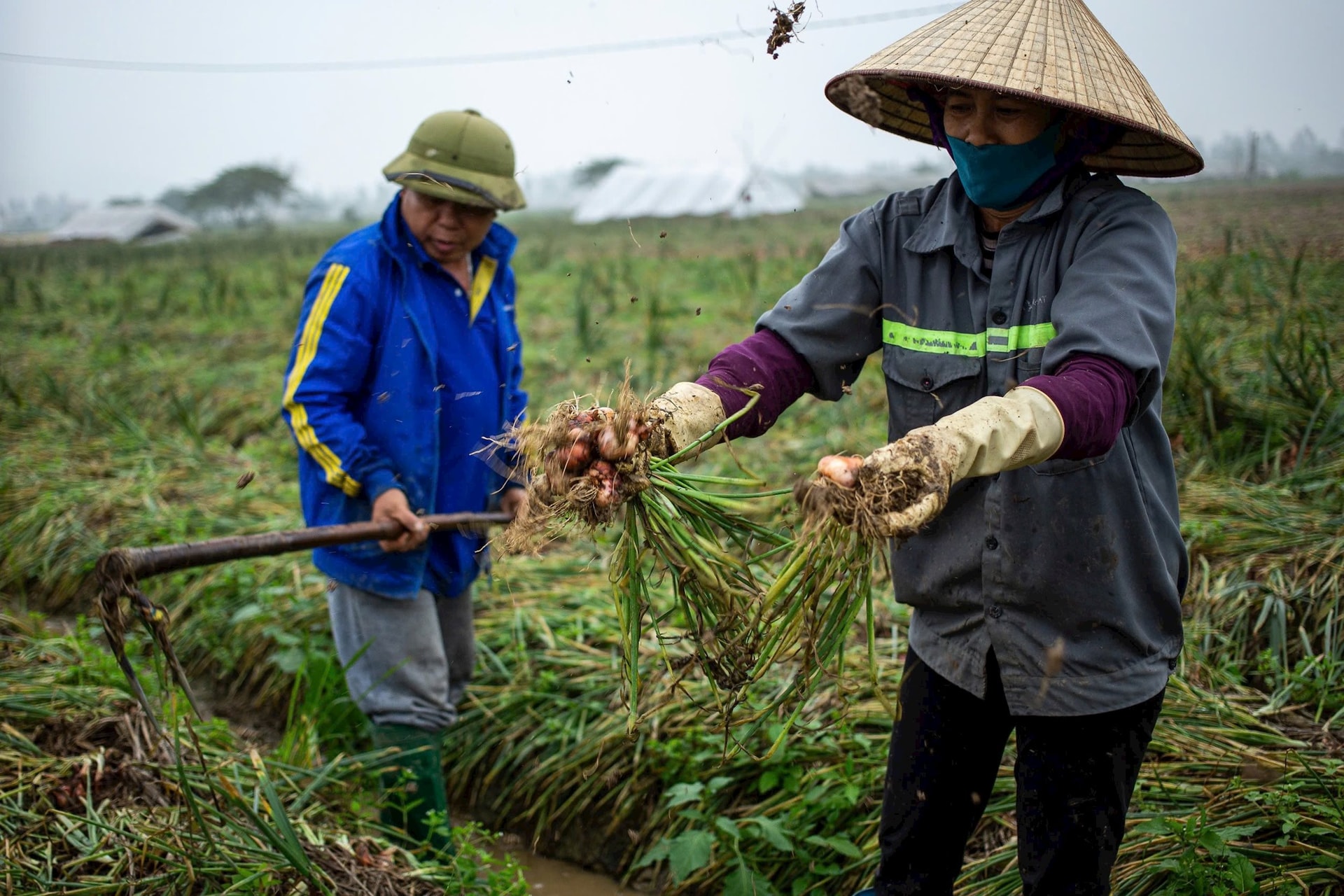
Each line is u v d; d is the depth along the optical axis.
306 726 3.43
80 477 6.37
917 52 1.84
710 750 3.26
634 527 1.74
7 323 14.07
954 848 2.14
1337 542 3.75
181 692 3.64
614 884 3.29
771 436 6.30
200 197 98.56
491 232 3.24
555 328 11.34
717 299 13.32
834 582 1.76
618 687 3.70
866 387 7.14
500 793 3.62
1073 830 1.87
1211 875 2.33
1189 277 8.34
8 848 2.51
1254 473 4.69
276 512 5.71
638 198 52.28
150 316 14.80
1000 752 2.13
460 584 3.20
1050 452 1.49
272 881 2.45
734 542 1.81
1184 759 2.82
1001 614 1.90
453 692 3.39
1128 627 1.84
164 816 2.69
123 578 1.95
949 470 1.42
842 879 2.86
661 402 1.80
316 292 2.99
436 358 3.07
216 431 7.89
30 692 3.30
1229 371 5.63
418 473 3.02
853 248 2.04
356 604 3.04
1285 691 3.11
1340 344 6.16
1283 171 36.84
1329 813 2.42
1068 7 1.85
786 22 1.97
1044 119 1.78
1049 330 1.81
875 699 3.31
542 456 1.69
